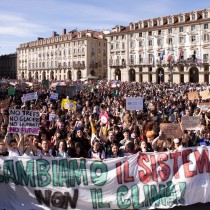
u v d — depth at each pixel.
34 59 151.88
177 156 9.85
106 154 11.38
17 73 165.25
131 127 14.49
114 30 119.81
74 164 9.10
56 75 139.00
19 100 28.56
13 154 10.05
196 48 95.06
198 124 14.45
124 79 114.12
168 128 12.50
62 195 8.95
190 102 26.22
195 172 9.90
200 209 9.44
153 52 105.38
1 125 14.27
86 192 9.08
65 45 133.50
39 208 8.76
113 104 25.70
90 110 21.39
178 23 98.25
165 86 62.19
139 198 9.34
